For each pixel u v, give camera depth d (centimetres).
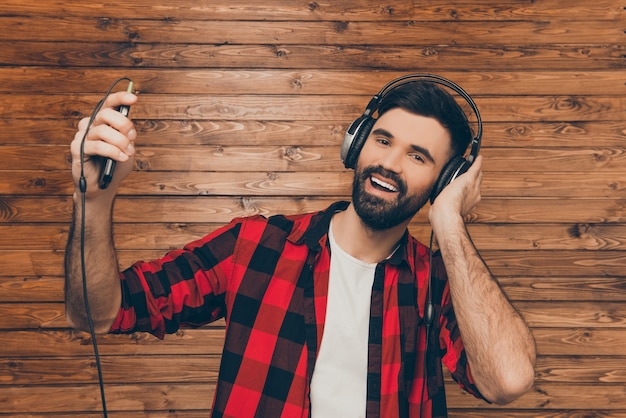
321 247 128
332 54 213
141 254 208
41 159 208
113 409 207
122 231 208
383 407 120
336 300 124
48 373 206
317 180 212
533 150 214
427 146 119
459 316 114
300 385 120
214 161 210
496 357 110
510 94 215
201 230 210
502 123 214
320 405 119
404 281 129
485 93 215
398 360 124
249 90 211
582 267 213
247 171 211
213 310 128
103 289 108
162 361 208
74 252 105
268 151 211
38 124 208
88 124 96
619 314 213
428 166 121
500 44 215
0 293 206
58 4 209
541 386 212
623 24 217
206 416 208
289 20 212
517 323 113
